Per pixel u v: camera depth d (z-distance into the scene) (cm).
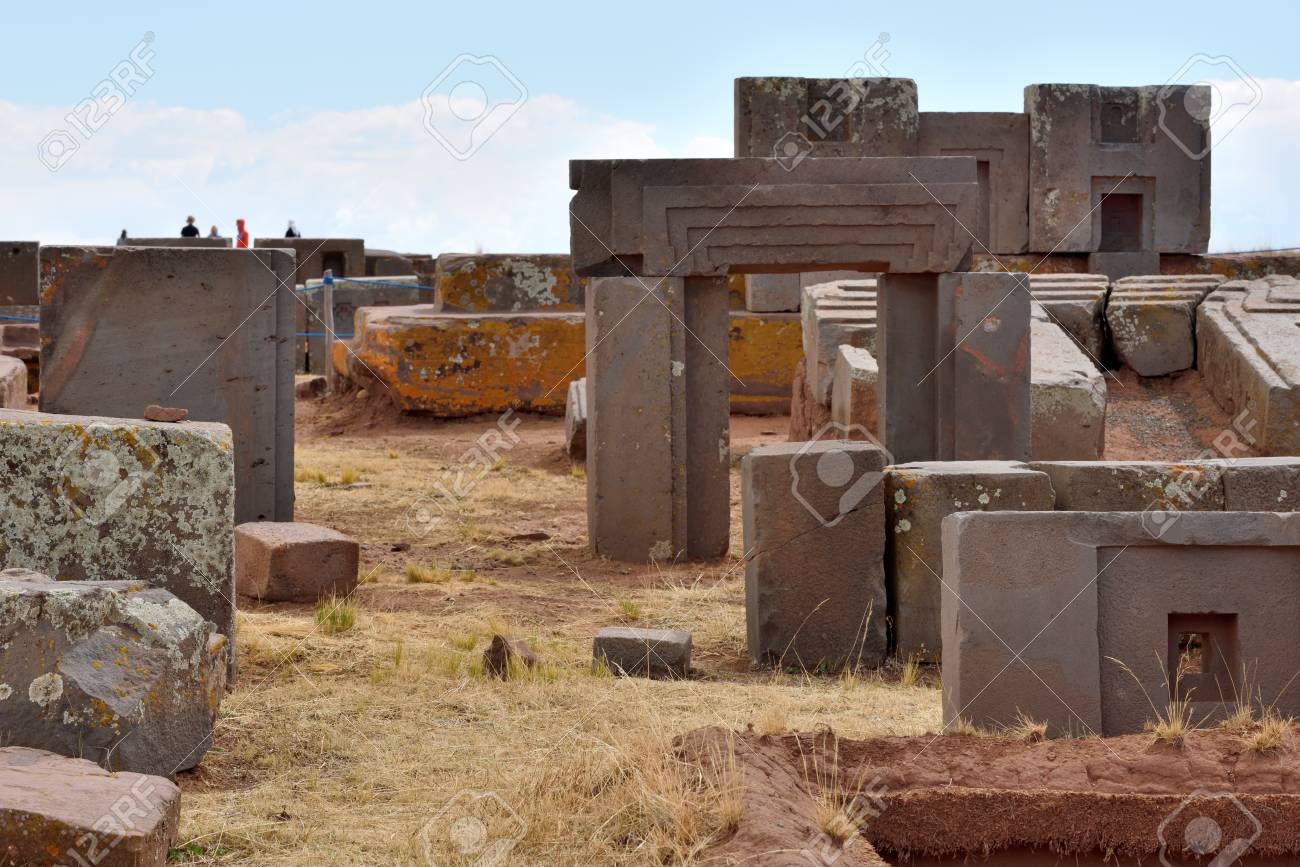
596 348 1075
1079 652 541
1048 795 455
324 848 417
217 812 445
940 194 1087
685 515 1082
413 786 481
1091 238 2039
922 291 1123
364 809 457
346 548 869
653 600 924
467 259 1953
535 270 1962
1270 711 548
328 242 2825
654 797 421
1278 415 1283
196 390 952
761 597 760
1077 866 456
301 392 2109
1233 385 1377
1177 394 1477
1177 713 545
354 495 1313
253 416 961
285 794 471
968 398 1098
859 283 1602
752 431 1777
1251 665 550
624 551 1078
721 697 628
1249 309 1442
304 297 2483
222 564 599
